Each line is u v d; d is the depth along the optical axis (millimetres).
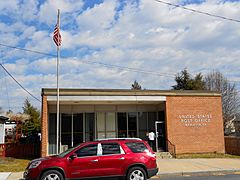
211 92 24594
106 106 24609
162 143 24188
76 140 23656
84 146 11570
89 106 24250
